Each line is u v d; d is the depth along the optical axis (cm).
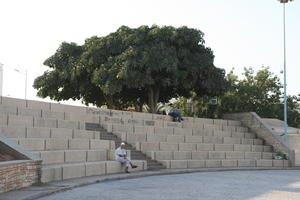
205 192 1467
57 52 3962
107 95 4094
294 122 4928
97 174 1956
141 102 4381
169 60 3381
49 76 3953
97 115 2786
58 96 4119
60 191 1366
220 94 3938
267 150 3494
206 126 3522
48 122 2255
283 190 1594
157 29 3594
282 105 4819
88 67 3669
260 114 4656
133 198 1266
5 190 1205
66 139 2048
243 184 1795
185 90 4088
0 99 2261
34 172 1436
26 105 2417
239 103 4459
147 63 3369
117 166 2130
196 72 3656
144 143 2644
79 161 1995
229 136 3516
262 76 4781
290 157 3325
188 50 3688
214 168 2722
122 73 3316
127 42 3597
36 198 1195
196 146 3020
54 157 1827
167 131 3088
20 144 1759
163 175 2212
